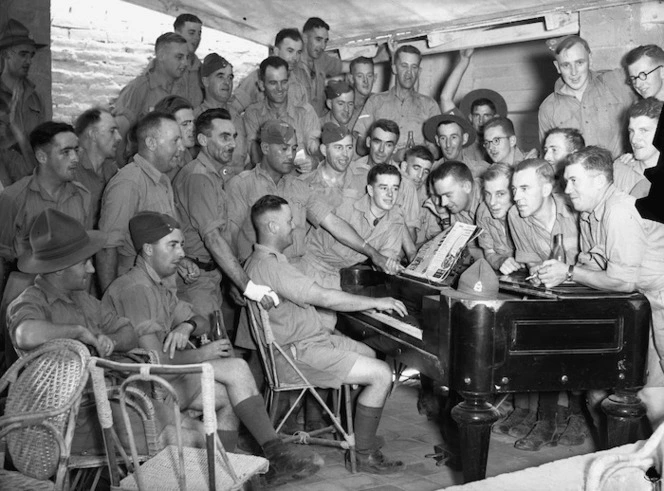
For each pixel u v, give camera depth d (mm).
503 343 3684
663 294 3988
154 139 4957
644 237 3916
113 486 3018
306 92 7812
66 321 3590
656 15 6664
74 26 8375
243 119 7199
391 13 8305
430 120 6656
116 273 4852
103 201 4895
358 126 7699
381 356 5883
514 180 4598
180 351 4117
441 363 3809
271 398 4473
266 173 5535
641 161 4707
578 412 5055
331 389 5004
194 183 5211
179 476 2895
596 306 3760
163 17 8719
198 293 5285
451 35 8117
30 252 3582
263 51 9383
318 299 4418
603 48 6934
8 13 6789
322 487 4207
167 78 7359
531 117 8938
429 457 4680
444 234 4770
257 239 4734
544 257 4785
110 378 3709
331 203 5504
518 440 4867
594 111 6316
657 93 5734
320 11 8594
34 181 5074
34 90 7016
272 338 4363
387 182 5305
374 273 5242
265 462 3254
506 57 9055
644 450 2656
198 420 3875
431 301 3928
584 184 4129
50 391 3148
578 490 3186
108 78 8555
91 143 5652
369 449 4453
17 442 3148
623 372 3816
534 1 7262
